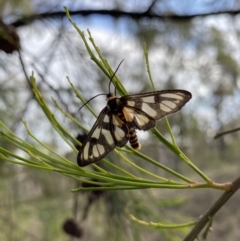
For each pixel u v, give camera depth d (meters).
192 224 0.08
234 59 0.28
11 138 0.07
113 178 0.07
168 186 0.07
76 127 0.15
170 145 0.07
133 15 0.24
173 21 0.24
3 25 0.14
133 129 0.08
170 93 0.08
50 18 0.21
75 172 0.07
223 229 0.51
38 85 0.17
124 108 0.08
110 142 0.08
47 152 0.19
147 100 0.08
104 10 0.23
